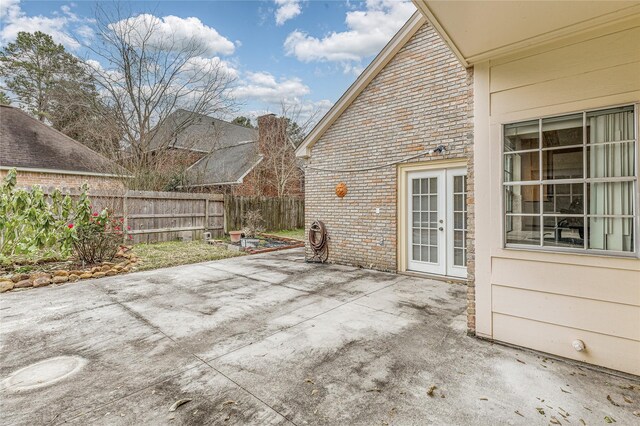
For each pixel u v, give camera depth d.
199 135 16.34
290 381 2.51
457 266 5.64
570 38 2.74
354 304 4.39
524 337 3.02
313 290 5.09
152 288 5.21
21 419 2.08
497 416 2.10
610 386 2.43
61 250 6.34
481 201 3.26
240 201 12.38
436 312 4.06
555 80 2.83
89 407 2.20
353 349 3.05
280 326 3.62
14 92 17.16
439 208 5.81
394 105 6.16
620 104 2.56
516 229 3.10
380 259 6.45
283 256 8.36
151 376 2.59
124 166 13.08
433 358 2.88
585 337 2.72
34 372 2.66
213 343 3.20
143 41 13.45
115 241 7.01
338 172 7.05
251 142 18.98
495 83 3.15
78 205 6.50
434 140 5.66
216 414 2.12
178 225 10.41
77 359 2.88
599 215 2.70
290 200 14.48
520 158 3.07
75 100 13.70
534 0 2.28
